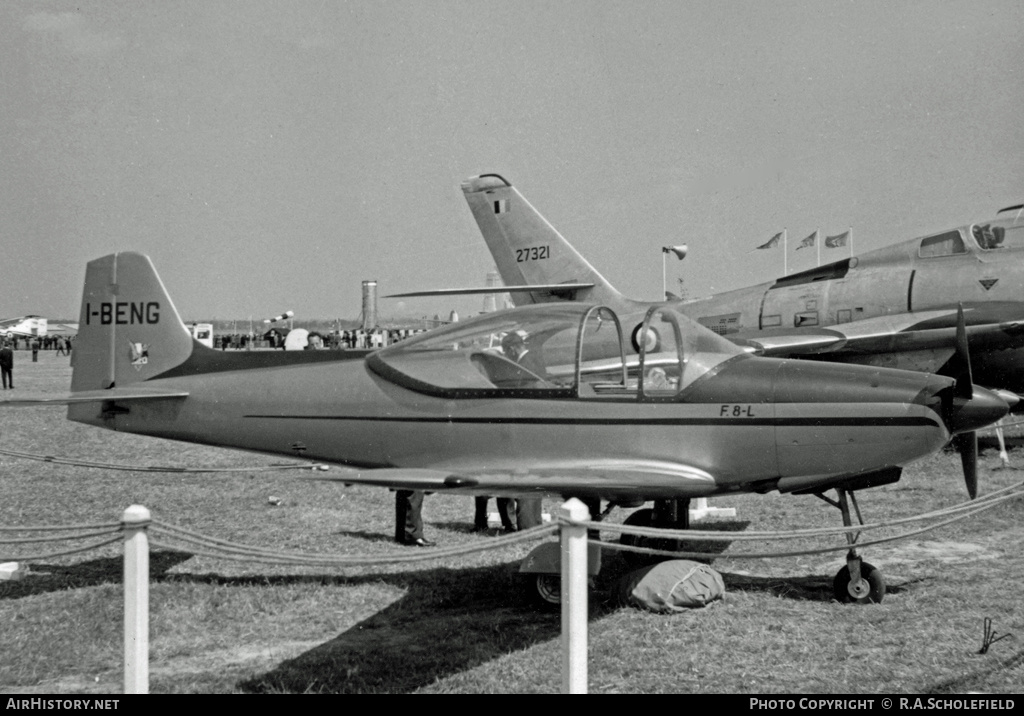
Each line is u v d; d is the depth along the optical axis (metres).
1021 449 13.42
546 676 4.88
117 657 5.29
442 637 5.59
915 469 11.90
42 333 99.06
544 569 6.08
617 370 6.54
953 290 13.01
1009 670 4.79
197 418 7.77
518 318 6.82
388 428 7.06
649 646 5.30
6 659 5.21
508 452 6.68
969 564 7.19
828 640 5.35
